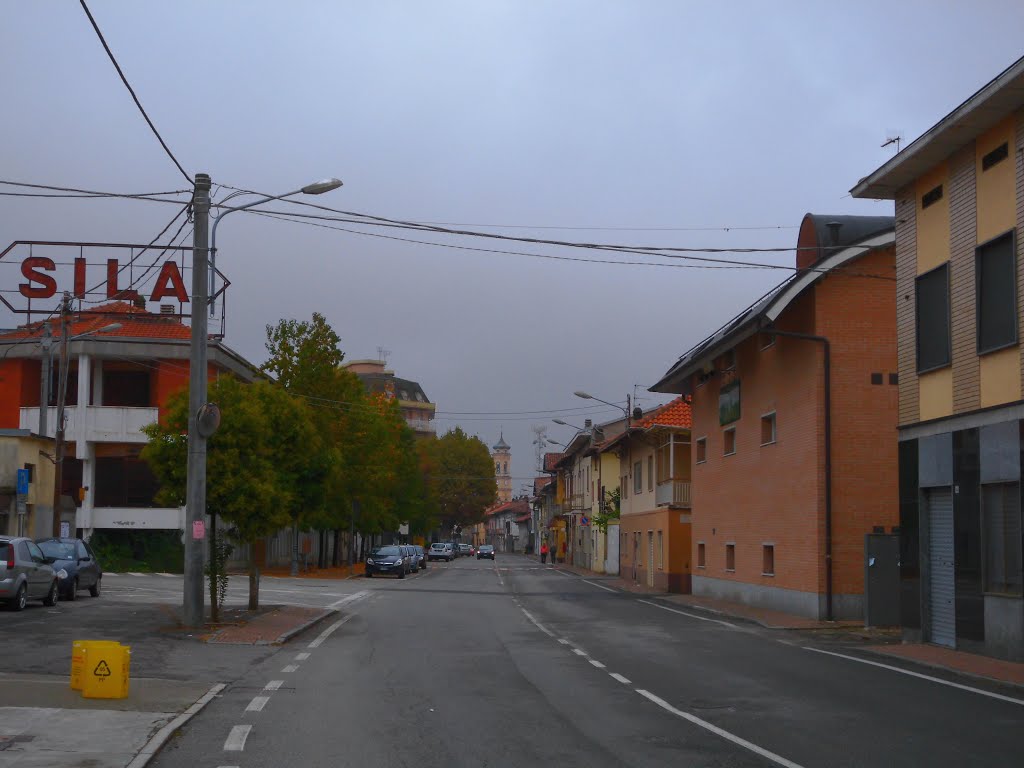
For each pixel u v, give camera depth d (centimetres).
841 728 1027
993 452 1684
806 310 2597
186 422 2047
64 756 829
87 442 4491
